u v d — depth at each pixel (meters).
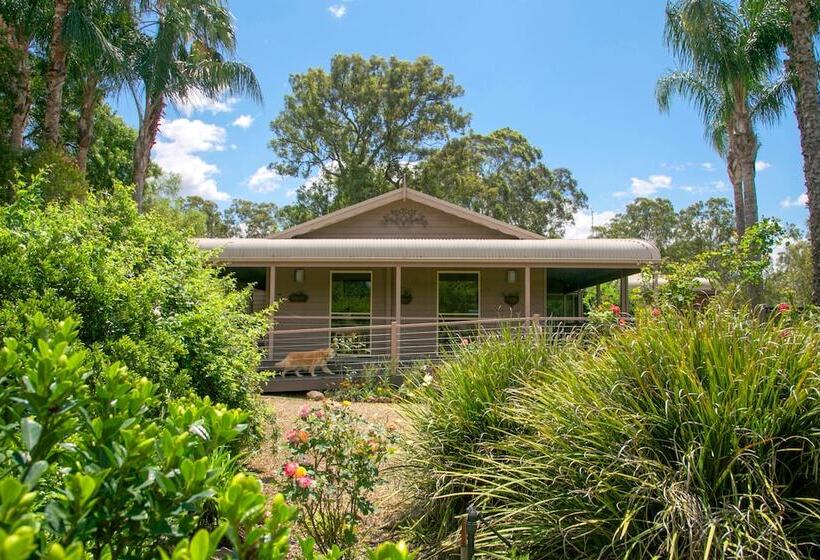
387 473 4.60
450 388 4.47
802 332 3.47
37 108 20.30
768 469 2.81
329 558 1.72
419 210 16.33
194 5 18.70
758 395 2.96
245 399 5.22
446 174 35.19
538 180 40.28
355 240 13.37
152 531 1.54
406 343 14.82
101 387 1.93
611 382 3.39
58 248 4.16
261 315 6.52
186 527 1.63
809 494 2.82
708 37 16.11
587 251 12.95
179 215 27.17
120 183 6.61
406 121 36.75
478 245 13.12
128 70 17.03
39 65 18.66
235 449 4.91
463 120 36.66
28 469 1.49
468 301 15.05
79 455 1.70
